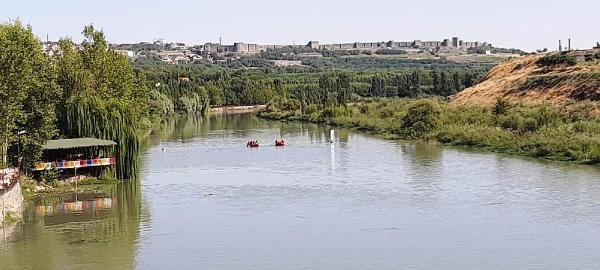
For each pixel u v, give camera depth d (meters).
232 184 68.44
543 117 97.31
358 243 45.31
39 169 65.19
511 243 44.47
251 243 45.69
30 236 47.84
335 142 108.56
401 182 67.31
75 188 66.25
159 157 91.19
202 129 141.00
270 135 124.31
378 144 103.50
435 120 110.81
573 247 43.25
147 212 55.59
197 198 61.22
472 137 96.12
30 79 60.19
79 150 68.69
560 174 69.00
